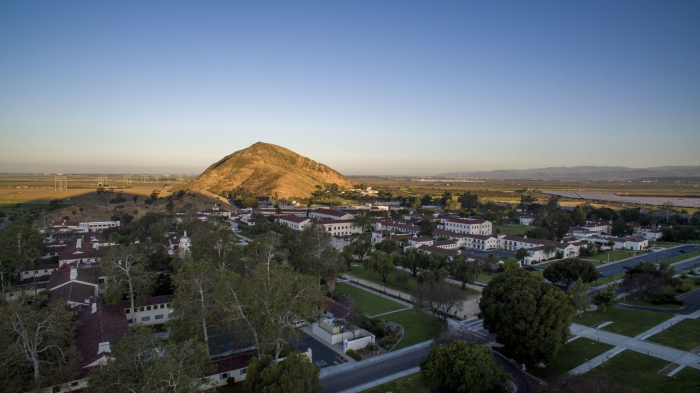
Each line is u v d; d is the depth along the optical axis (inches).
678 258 6569.9
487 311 3016.7
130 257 3570.4
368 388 2512.3
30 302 3147.1
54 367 2137.1
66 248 5738.2
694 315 3900.1
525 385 2578.7
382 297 4466.0
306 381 2123.5
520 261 6368.1
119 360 1804.9
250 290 2504.9
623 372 2748.5
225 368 2539.4
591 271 4554.6
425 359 2564.0
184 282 2689.5
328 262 4446.4
